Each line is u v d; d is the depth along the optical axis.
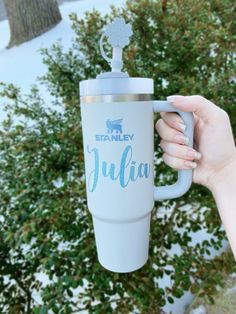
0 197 1.25
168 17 1.36
